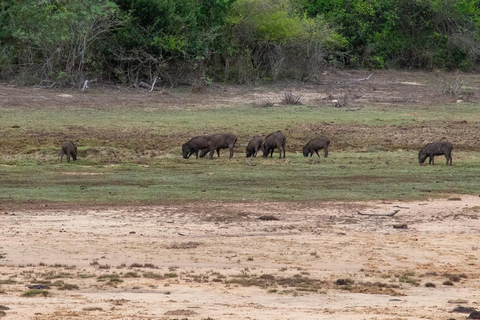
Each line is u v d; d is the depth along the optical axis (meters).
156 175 69.56
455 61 173.25
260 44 143.00
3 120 93.25
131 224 48.91
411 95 129.50
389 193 61.84
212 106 110.94
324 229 48.19
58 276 35.59
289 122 99.00
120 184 64.81
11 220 49.62
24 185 63.78
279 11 144.00
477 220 51.88
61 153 75.44
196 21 133.12
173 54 130.88
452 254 42.25
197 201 57.53
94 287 33.25
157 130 91.50
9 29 124.44
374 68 166.88
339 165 76.31
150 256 40.53
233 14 141.12
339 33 165.62
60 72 119.94
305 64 143.62
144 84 126.44
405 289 34.53
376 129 96.06
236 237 45.53
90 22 121.50
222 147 80.25
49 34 120.31
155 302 29.47
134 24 129.25
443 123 100.94
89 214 52.09
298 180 67.50
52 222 49.25
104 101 110.75
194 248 42.38
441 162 79.56
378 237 46.16
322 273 37.69
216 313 27.02
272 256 41.00
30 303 28.52
